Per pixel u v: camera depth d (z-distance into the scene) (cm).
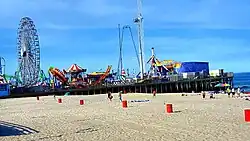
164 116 2659
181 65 11819
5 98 7712
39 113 3569
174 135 1684
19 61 9250
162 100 5200
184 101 4756
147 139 1603
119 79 10894
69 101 5725
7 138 1842
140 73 10838
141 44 10538
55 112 3597
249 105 3691
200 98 5494
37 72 9100
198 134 1678
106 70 10588
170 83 9869
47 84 9462
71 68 10431
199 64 12106
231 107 3422
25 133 2017
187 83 10169
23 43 9081
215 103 4150
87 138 1733
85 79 10362
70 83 9738
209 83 10444
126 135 1761
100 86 9138
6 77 9262
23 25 9075
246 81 17412
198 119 2355
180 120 2341
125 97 6519
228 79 10975
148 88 9581
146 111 3206
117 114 3030
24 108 4522
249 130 1734
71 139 1727
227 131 1730
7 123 2534
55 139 1755
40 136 1880
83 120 2648
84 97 6888
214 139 1516
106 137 1733
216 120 2255
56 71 9588
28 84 9112
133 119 2548
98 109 3750
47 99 6556
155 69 11388
